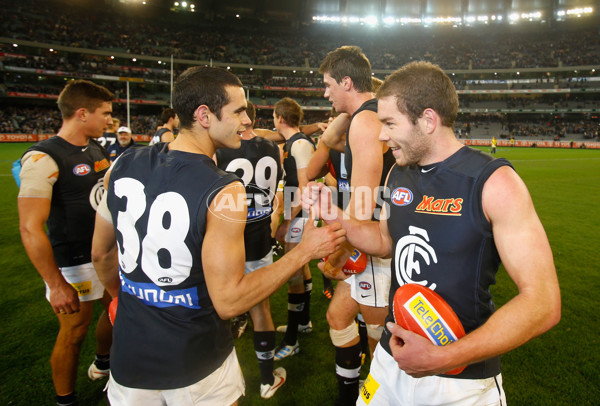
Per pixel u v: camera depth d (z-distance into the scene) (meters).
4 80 34.84
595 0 44.12
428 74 1.19
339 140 2.36
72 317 2.16
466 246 1.16
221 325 1.36
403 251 1.34
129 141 6.07
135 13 44.75
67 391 2.18
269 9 49.16
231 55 45.94
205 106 1.28
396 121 1.24
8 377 2.50
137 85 40.75
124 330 1.31
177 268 1.22
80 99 2.13
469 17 50.28
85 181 2.19
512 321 0.97
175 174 1.23
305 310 3.18
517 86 43.94
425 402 1.28
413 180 1.33
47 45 36.03
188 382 1.26
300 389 2.46
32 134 29.06
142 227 1.25
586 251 5.23
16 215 7.17
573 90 41.06
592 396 2.33
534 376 2.54
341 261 1.96
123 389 1.30
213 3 46.50
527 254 1.02
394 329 1.12
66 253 2.17
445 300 1.22
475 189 1.14
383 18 51.56
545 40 48.62
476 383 1.23
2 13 35.91
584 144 34.22
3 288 3.98
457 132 42.56
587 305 3.61
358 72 1.92
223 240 1.16
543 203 8.68
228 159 2.44
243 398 2.37
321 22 51.50
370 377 1.50
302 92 47.53
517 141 37.47
